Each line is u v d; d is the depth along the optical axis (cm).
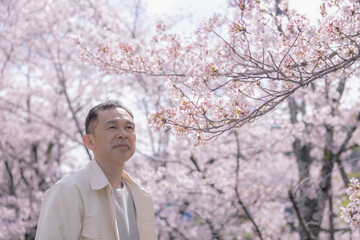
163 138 927
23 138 1077
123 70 428
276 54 297
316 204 701
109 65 427
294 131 714
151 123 269
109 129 211
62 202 192
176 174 802
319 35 283
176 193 816
